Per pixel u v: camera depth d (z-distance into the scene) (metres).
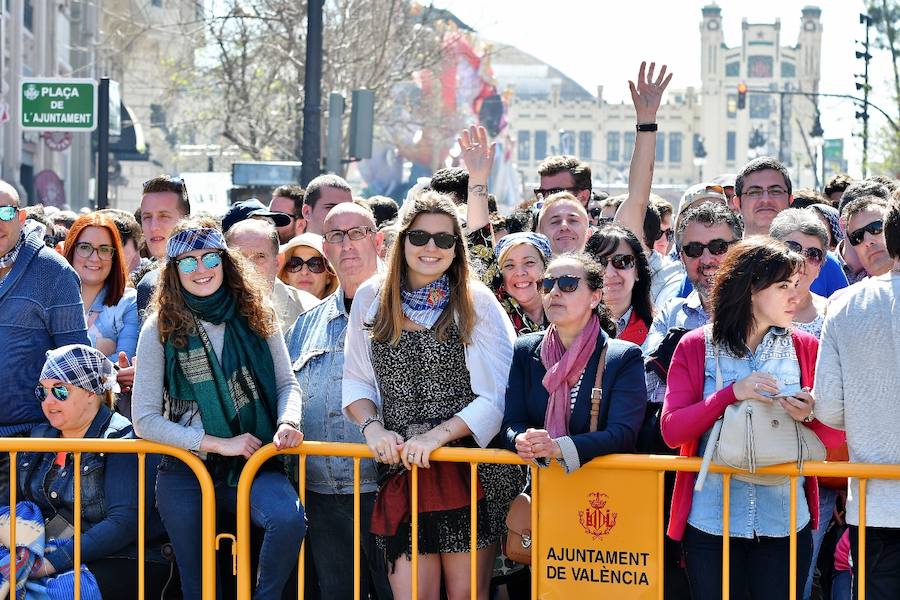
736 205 7.74
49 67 33.25
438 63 33.62
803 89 154.50
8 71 28.64
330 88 27.11
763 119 154.50
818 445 4.83
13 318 5.87
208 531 5.23
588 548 5.00
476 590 5.09
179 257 5.23
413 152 49.41
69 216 10.94
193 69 29.19
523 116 151.25
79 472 5.37
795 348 4.95
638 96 7.48
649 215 8.09
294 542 5.14
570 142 151.50
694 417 4.81
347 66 27.83
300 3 25.53
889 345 4.66
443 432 5.14
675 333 5.51
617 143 151.38
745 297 4.86
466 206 7.16
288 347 6.06
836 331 4.76
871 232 6.04
